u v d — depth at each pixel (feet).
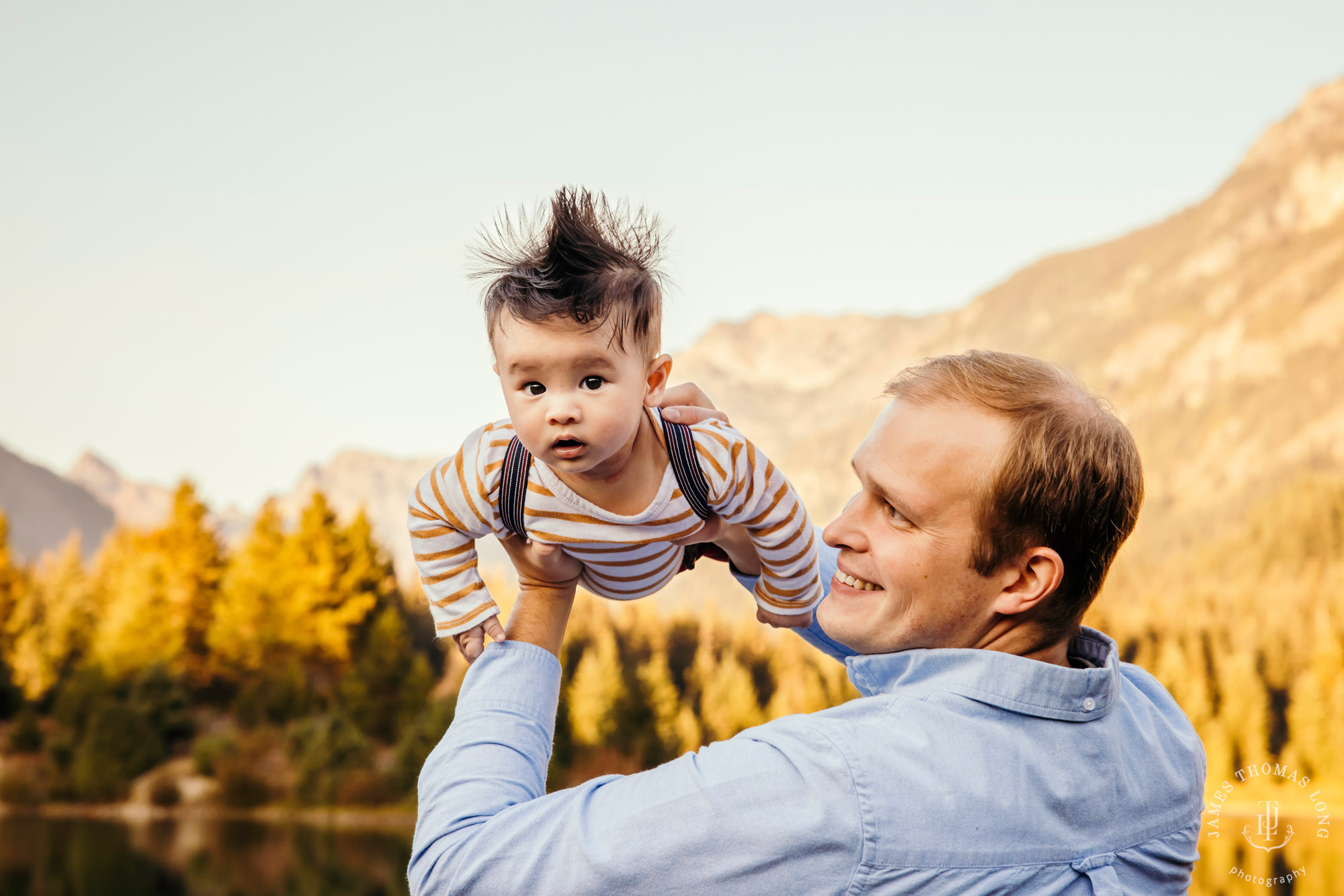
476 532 4.28
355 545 74.64
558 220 3.90
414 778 63.93
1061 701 3.50
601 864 3.27
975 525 3.61
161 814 64.18
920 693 3.59
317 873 53.01
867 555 3.91
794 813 3.23
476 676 4.18
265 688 69.46
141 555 75.10
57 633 74.59
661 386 4.17
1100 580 3.70
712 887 3.23
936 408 3.75
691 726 62.44
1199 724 55.31
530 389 3.83
